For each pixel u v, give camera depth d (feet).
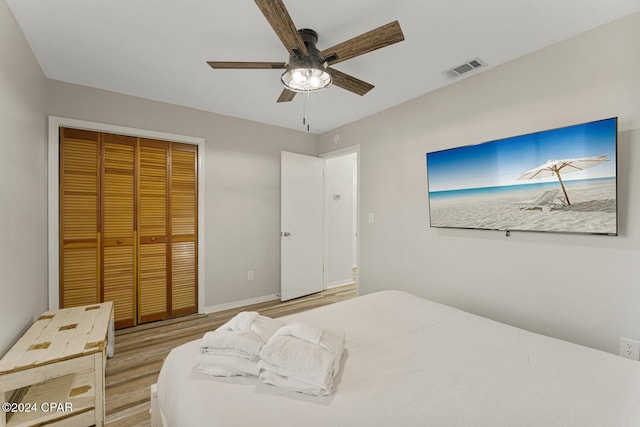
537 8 5.42
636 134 5.53
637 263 5.55
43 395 5.65
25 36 6.43
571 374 3.87
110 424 5.53
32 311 7.13
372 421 3.05
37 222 7.61
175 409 3.47
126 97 9.62
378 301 6.90
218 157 11.57
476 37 6.34
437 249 9.01
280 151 13.26
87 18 5.83
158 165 10.46
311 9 5.48
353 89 6.97
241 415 3.12
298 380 3.63
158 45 6.81
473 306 8.11
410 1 5.26
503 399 3.38
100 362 5.39
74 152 9.03
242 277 12.28
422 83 8.55
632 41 5.55
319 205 14.32
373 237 11.23
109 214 9.58
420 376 3.87
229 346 4.10
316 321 5.71
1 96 5.28
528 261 7.02
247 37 6.47
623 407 3.20
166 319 10.66
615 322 5.78
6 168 5.52
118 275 9.75
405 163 9.98
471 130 8.09
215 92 9.44
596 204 5.86
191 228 11.17
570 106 6.31
